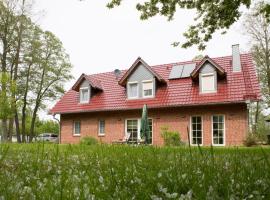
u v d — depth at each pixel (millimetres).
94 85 29062
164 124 25188
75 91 31078
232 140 22703
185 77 26234
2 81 26234
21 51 36688
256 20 34094
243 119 22609
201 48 10906
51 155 5371
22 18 34969
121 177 2320
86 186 2027
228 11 9922
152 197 1684
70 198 1696
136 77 27219
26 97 38969
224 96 23156
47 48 40188
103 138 27641
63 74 41406
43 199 1739
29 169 3297
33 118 40375
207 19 10312
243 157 4457
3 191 1799
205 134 23656
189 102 24016
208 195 1730
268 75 35406
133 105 26375
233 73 24469
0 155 4262
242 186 1985
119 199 1776
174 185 2096
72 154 5730
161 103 25109
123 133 26750
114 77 30875
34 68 38719
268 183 2037
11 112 26875
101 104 28094
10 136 36406
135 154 4816
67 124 29859
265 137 21656
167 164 3473
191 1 9852
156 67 29141
